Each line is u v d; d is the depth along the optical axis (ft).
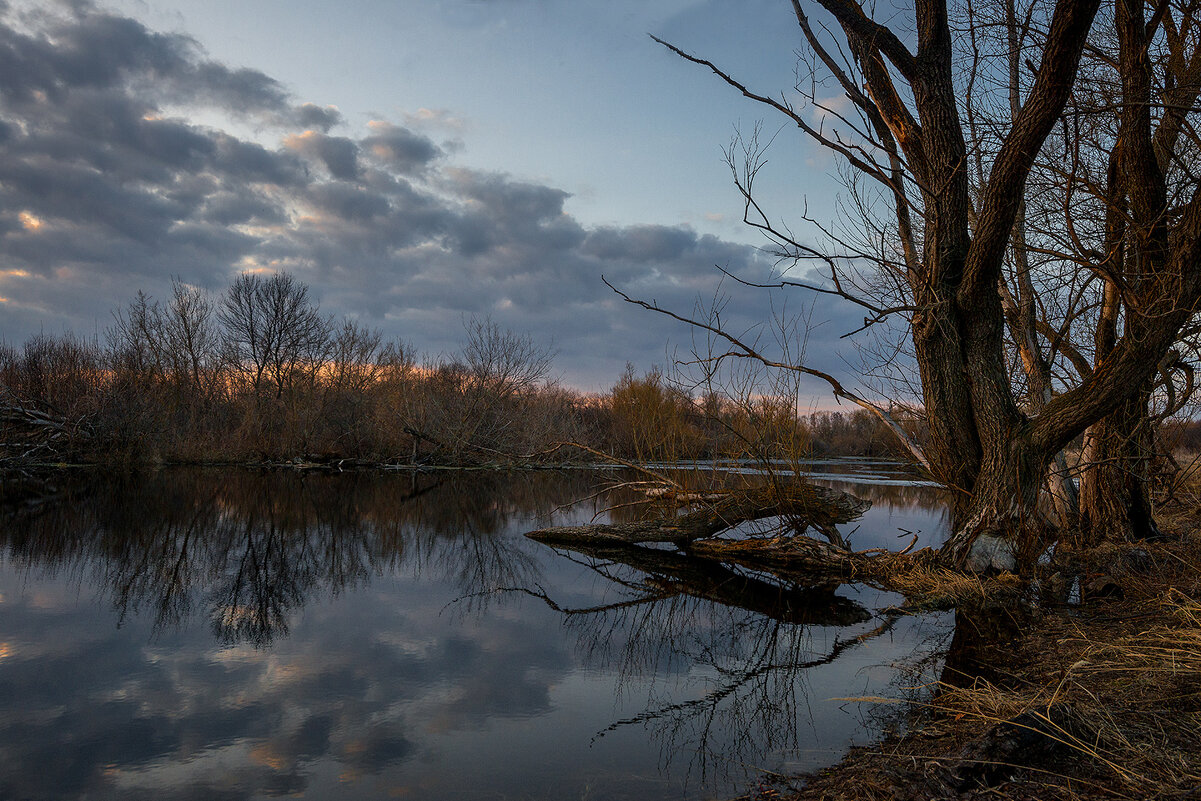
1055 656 15.62
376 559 32.04
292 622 20.77
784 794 9.87
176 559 30.55
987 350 24.41
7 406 73.36
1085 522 29.78
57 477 67.92
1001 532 23.56
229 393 109.60
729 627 20.89
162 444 89.25
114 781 10.69
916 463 27.71
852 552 28.58
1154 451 29.63
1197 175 23.12
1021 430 23.88
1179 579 21.48
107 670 16.08
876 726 12.54
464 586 26.66
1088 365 31.01
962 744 10.61
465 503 55.77
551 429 97.66
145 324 99.55
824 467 105.50
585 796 10.03
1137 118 22.44
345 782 10.62
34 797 10.16
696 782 10.41
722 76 23.98
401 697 14.51
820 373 29.04
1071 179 21.57
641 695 14.73
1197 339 27.14
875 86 26.43
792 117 24.67
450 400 97.91
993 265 23.26
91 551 31.99
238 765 11.25
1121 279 21.76
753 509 32.68
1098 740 10.36
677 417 39.24
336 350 107.65
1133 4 21.94
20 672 15.87
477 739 12.29
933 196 24.23
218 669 16.25
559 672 16.37
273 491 61.36
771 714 13.44
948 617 20.98
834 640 19.29
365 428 95.81
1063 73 20.07
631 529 35.04
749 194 23.84
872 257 24.25
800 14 27.07
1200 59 22.94
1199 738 10.32
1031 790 9.03
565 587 26.86
